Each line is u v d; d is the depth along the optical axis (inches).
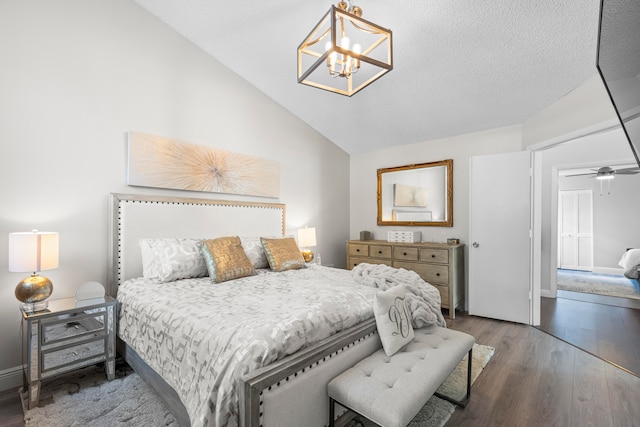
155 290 82.6
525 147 133.4
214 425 45.6
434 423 63.6
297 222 163.2
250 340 49.5
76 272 91.5
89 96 94.7
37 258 73.0
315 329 57.4
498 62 104.0
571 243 275.6
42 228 85.5
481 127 143.3
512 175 132.5
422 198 165.8
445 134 154.6
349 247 173.8
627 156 155.3
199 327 57.3
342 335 61.0
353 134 174.6
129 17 104.0
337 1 93.0
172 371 60.4
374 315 72.6
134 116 104.3
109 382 79.5
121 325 83.8
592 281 221.0
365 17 94.9
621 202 255.1
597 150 162.4
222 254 97.3
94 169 95.3
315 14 100.0
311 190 171.6
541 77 105.7
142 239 100.3
